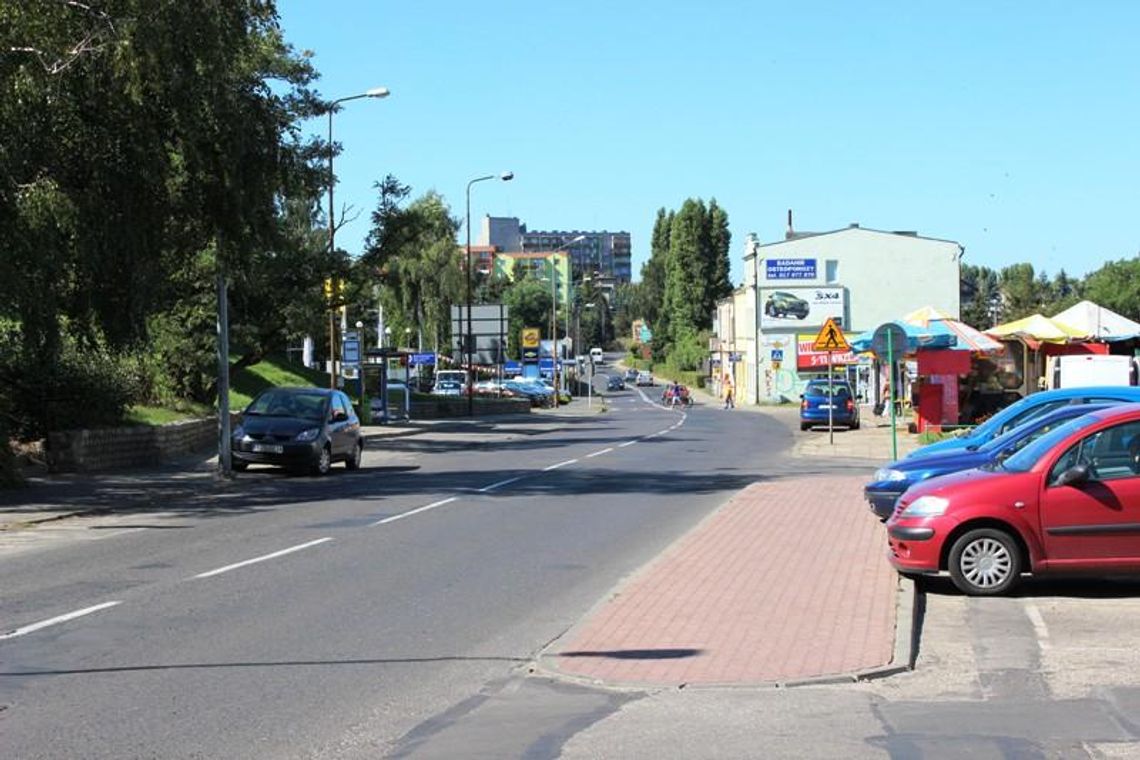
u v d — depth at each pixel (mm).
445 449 35562
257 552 13914
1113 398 15852
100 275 20047
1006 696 7543
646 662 8312
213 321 37219
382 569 12648
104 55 17672
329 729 6816
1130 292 91938
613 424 53281
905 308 80312
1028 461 11422
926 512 11203
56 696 7504
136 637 9281
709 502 19469
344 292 39125
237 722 6934
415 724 6930
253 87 23562
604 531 15820
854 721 6938
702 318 128500
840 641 8883
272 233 22844
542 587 11586
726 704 7340
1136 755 6203
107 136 19297
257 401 26422
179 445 29828
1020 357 37031
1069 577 12133
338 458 26469
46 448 24172
